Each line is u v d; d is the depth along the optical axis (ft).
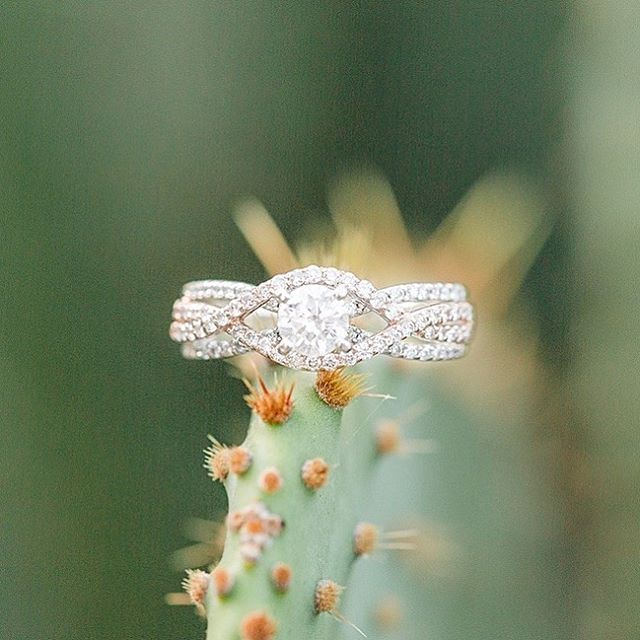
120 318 0.61
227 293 0.52
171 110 0.61
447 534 0.53
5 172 0.60
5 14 0.60
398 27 0.61
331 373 0.46
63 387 0.60
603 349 0.58
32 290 0.60
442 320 0.51
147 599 0.60
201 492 0.61
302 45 0.61
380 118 0.62
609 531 0.57
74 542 0.60
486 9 0.60
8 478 0.60
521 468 0.54
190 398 0.61
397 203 0.62
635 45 0.57
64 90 0.60
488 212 0.60
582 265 0.58
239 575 0.44
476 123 0.61
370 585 0.52
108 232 0.61
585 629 0.55
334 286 0.50
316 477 0.45
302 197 0.62
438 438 0.53
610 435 0.57
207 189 0.62
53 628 0.59
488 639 0.54
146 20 0.61
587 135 0.58
